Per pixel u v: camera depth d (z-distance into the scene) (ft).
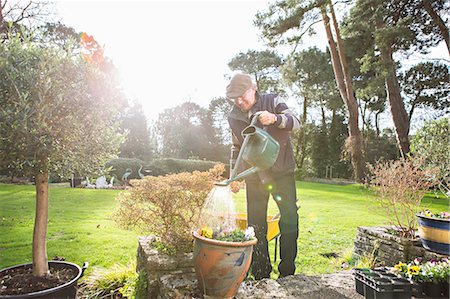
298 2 43.93
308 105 77.10
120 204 9.35
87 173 7.68
